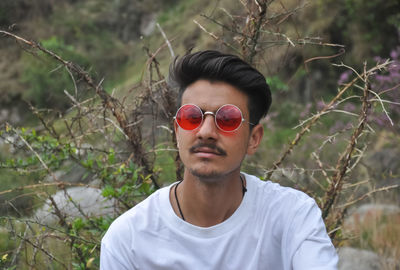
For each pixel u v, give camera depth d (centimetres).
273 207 136
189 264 131
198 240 132
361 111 195
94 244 203
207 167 123
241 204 135
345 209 221
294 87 819
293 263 129
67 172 238
